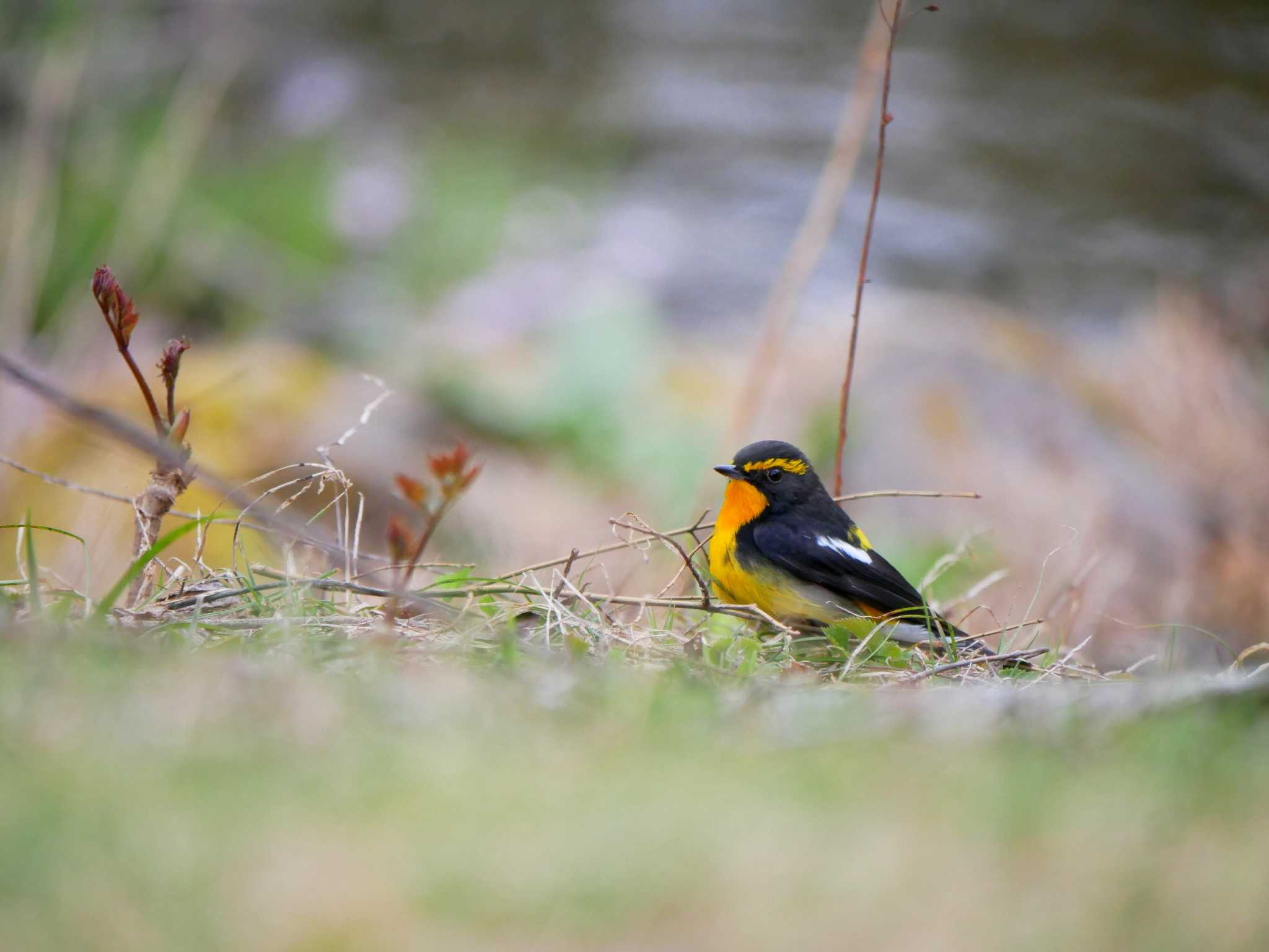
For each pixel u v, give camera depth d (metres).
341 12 33.59
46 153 17.23
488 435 16.34
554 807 3.42
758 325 21.09
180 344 6.50
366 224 22.67
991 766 3.87
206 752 3.60
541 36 33.06
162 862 3.01
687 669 5.50
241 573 7.92
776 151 27.36
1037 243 24.28
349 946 2.79
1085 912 2.99
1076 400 16.36
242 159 23.14
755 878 3.09
